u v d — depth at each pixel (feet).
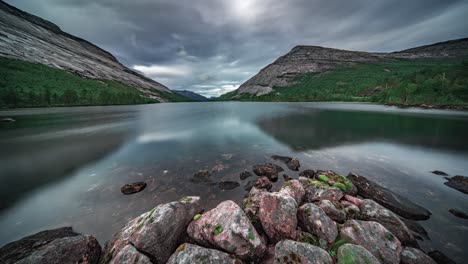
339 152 48.73
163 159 45.34
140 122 111.86
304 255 15.79
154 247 16.87
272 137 66.64
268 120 112.16
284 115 138.00
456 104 170.19
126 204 26.89
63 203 27.37
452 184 30.71
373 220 21.02
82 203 27.25
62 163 42.83
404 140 60.23
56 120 120.47
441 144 54.85
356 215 21.99
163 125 98.68
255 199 24.97
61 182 33.68
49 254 16.06
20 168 40.09
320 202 23.24
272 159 44.16
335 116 125.18
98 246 18.75
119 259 15.65
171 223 18.90
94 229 22.08
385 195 26.48
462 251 18.13
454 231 20.65
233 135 70.74
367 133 71.56
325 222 19.44
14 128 89.97
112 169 39.45
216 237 17.48
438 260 17.21
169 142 61.36
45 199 28.45
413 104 198.80
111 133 77.05
